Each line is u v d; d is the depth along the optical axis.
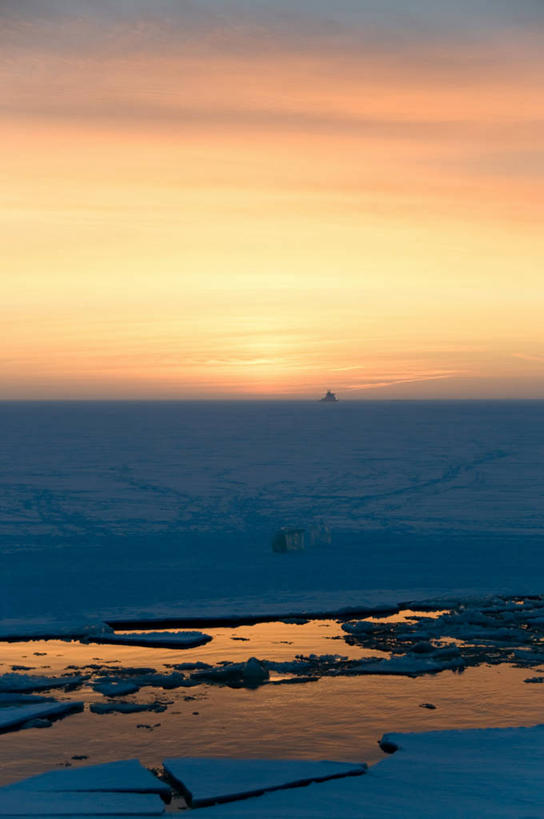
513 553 63.81
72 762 23.91
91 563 60.41
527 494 139.75
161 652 36.81
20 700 29.42
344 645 37.94
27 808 19.17
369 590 50.09
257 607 45.19
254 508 117.00
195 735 26.20
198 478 169.25
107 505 120.19
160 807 19.45
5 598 47.56
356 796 19.70
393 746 24.48
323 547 68.19
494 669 33.75
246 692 30.69
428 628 40.78
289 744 25.34
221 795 20.36
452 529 87.81
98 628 39.72
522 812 17.89
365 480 166.12
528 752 23.09
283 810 18.84
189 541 73.88
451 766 21.88
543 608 45.00
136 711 28.53
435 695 30.31
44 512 110.81
